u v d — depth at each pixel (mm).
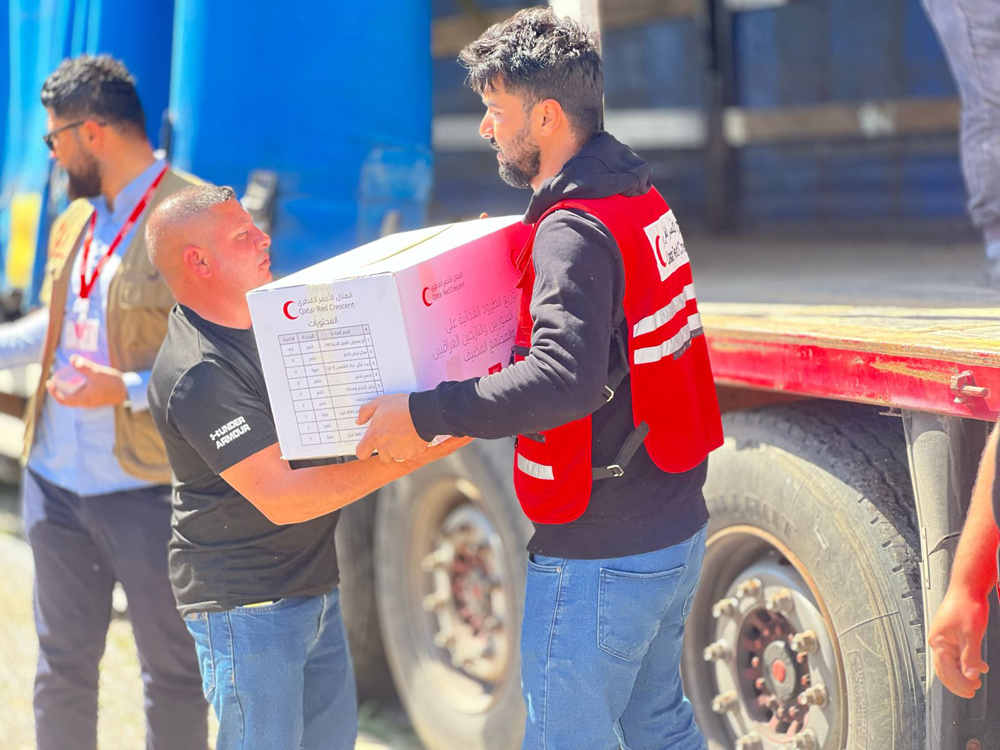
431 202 3396
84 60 2604
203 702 2574
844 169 5988
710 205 6707
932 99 5480
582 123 1792
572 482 1801
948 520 2023
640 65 7039
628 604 1853
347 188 3254
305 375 1785
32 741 3365
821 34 6016
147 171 2605
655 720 2090
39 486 2654
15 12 4035
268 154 3186
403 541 3414
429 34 3381
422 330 1768
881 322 2379
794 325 2385
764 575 2500
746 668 2557
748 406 2711
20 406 4648
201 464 2092
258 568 2098
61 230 2701
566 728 1901
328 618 2291
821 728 2342
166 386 2033
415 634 3428
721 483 2576
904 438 2342
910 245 5035
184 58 3193
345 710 2340
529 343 1796
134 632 2564
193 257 2023
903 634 2146
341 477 1925
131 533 2518
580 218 1698
